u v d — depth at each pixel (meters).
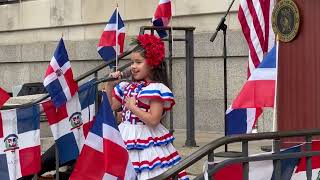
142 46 8.01
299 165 8.27
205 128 16.14
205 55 16.11
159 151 8.04
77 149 9.29
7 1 23.12
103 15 19.23
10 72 23.05
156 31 12.77
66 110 9.20
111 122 7.33
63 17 20.72
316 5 9.97
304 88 10.23
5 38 23.41
